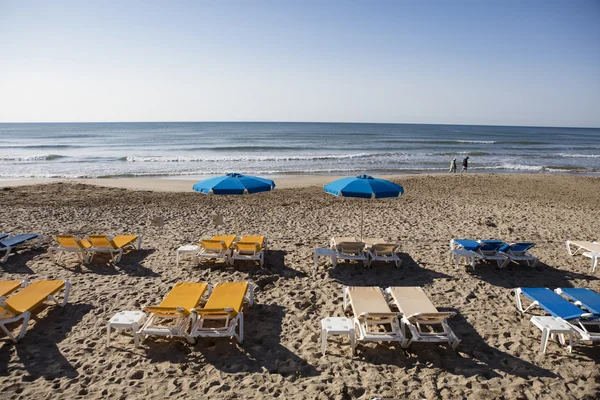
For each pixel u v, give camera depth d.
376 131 104.94
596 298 5.21
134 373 4.14
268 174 25.20
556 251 8.52
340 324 4.57
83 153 37.66
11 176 22.86
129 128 108.19
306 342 4.80
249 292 5.72
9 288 5.54
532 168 29.62
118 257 7.52
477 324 5.27
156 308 4.54
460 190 17.75
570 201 15.44
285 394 3.84
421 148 47.94
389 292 5.53
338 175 24.98
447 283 6.68
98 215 11.59
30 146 45.34
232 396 3.80
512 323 5.31
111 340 4.79
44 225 10.30
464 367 4.30
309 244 8.77
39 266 7.24
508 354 4.55
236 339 4.84
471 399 3.77
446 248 8.62
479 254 7.30
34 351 4.52
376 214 12.16
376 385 3.98
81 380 4.02
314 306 5.76
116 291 6.20
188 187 19.11
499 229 10.34
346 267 7.38
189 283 5.67
